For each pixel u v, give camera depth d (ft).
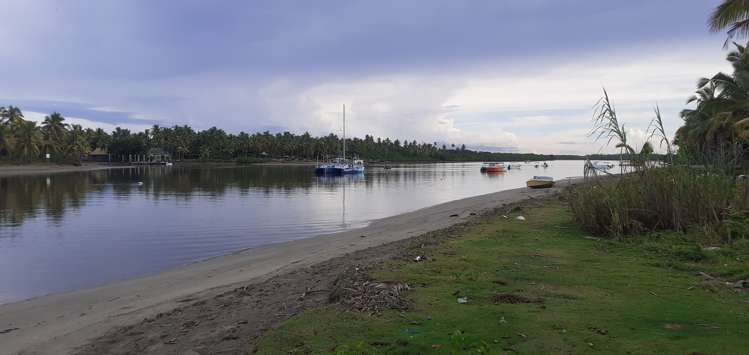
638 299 21.56
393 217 83.66
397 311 20.25
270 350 17.12
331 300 23.56
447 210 87.20
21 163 319.47
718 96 102.73
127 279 41.27
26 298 35.91
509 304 20.97
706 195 38.63
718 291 22.84
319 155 575.38
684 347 15.66
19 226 76.02
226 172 314.14
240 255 50.44
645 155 42.37
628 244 35.81
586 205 42.96
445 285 24.22
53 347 23.09
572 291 23.06
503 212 65.98
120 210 99.71
